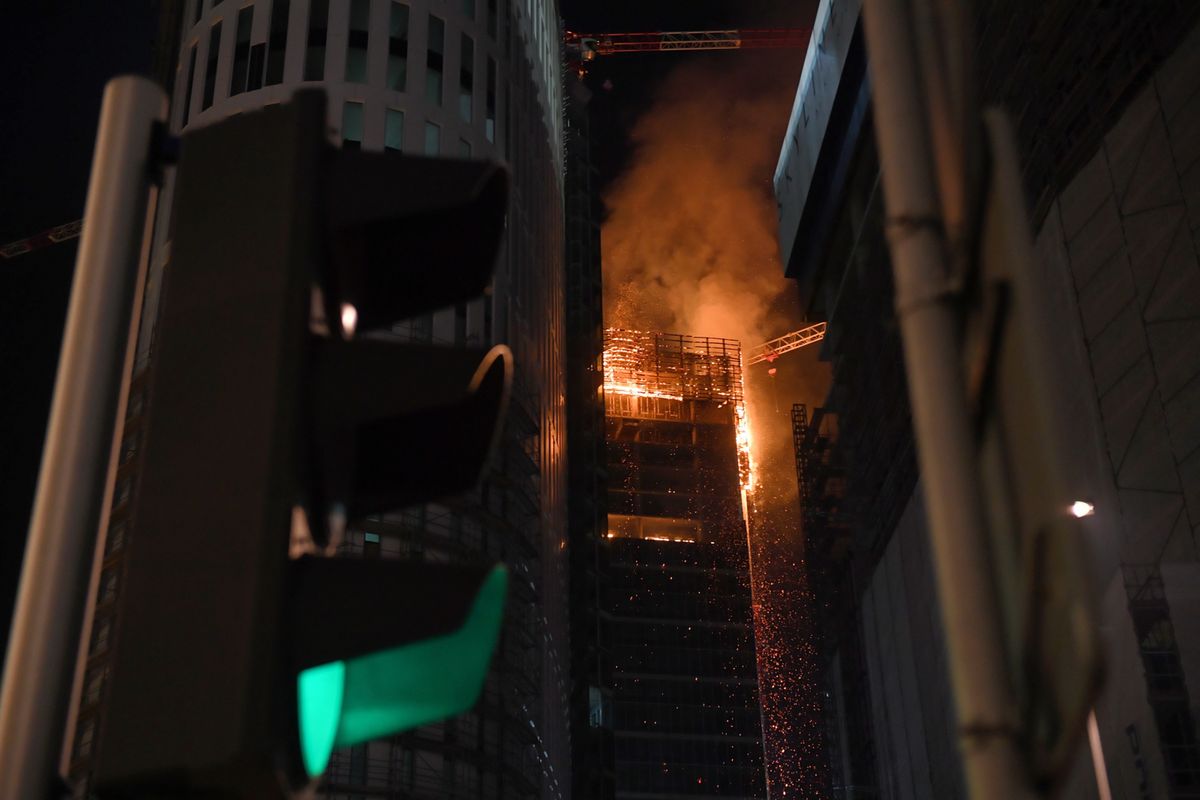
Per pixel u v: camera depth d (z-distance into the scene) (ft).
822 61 378.53
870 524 345.72
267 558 10.77
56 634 11.24
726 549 457.27
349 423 11.66
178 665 10.43
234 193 12.44
